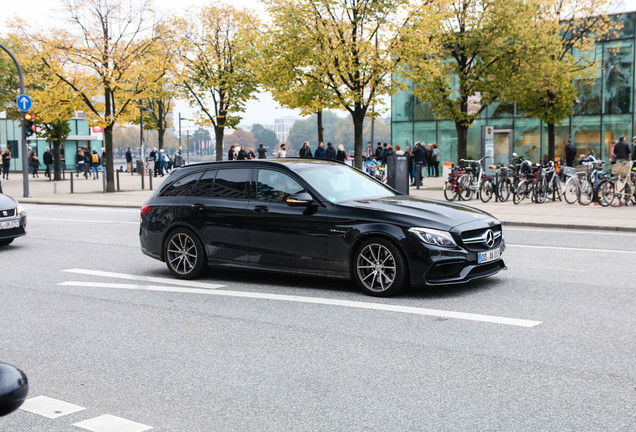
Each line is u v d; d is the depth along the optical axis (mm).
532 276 8836
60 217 18938
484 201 20453
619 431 3904
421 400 4480
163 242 9375
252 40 35156
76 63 28094
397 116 43094
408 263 7504
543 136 38875
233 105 37000
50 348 5969
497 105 39875
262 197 8570
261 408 4414
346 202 8086
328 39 24250
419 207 7980
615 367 5062
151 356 5660
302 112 29812
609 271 9148
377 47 24625
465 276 7570
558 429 3951
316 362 5375
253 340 6066
